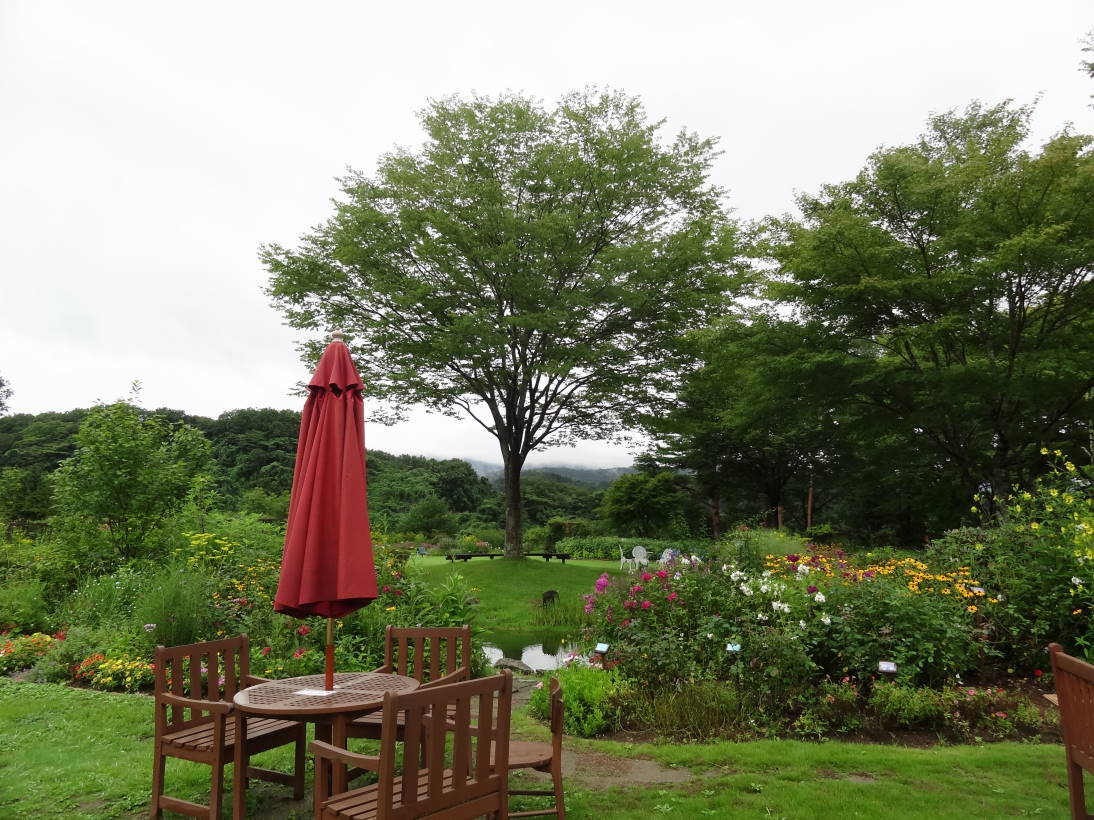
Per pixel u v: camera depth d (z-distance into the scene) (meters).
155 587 9.17
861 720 6.17
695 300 18.12
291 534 4.36
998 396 16.34
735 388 20.83
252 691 4.44
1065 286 14.52
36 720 6.47
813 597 7.32
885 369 15.78
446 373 19.86
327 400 4.61
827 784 4.71
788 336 16.80
